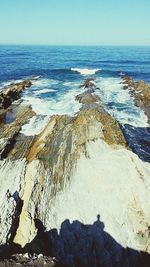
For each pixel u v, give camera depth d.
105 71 63.72
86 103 35.06
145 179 16.86
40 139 24.78
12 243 15.67
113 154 18.95
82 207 16.95
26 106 34.19
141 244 14.91
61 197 18.08
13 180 19.55
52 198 18.19
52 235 16.19
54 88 45.09
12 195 18.28
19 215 17.02
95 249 15.25
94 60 94.50
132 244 14.99
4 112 32.00
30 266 11.70
